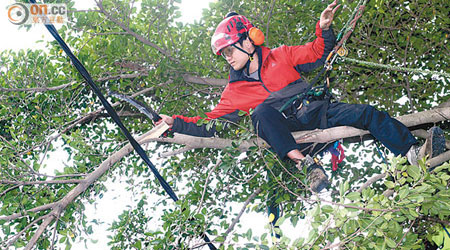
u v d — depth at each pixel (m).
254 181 5.33
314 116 3.46
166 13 5.35
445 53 5.65
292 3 5.32
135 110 6.20
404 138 3.19
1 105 5.28
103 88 5.79
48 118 5.44
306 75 5.79
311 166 3.24
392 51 5.56
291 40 5.55
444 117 3.48
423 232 4.55
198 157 5.91
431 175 2.80
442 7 5.29
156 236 3.55
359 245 2.87
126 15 5.27
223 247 3.20
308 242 2.85
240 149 3.79
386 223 2.79
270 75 3.60
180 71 5.50
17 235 4.21
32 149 5.05
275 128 3.35
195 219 3.64
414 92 6.05
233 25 3.58
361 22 5.34
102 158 5.25
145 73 5.66
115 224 4.72
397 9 5.51
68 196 4.45
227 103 3.72
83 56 5.28
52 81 5.38
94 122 5.97
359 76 5.87
